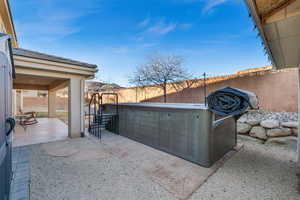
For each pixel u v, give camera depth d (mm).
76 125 5324
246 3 1410
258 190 2258
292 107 5133
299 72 3129
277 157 3572
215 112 2881
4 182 1645
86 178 2545
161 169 2914
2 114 1570
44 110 14539
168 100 9203
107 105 6836
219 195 2133
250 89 6086
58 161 3215
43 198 2010
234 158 3518
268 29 1768
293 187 2332
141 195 2109
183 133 3430
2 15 5652
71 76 5215
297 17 1497
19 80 6164
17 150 3871
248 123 5438
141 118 4695
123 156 3568
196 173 2764
